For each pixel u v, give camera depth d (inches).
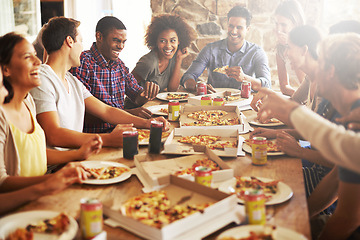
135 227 52.6
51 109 92.9
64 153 81.4
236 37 171.0
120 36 130.9
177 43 168.2
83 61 127.6
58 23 96.4
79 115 105.7
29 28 228.4
